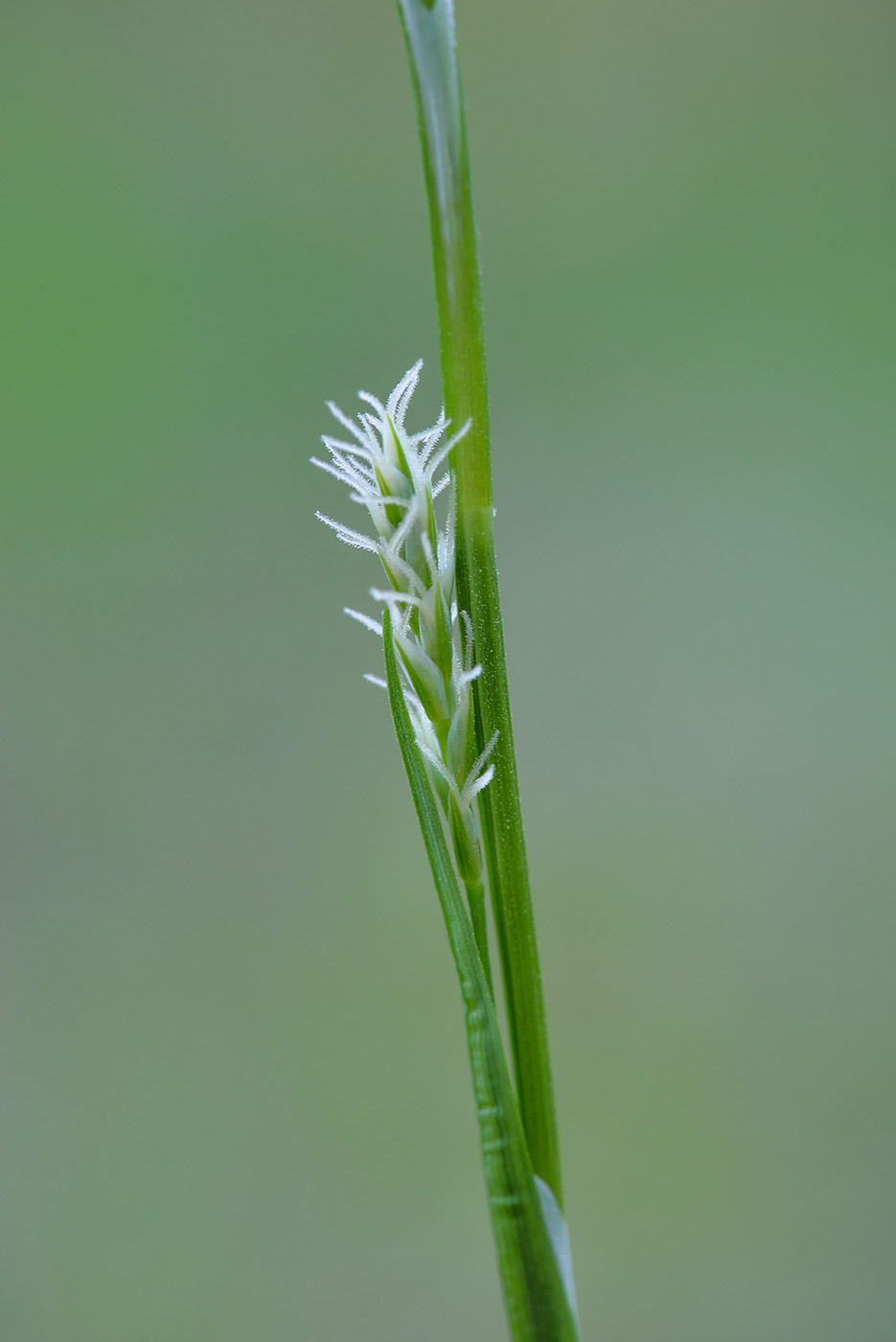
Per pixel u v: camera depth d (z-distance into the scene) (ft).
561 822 1.47
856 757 1.50
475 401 0.51
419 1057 1.40
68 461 1.53
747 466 1.58
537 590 1.53
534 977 0.52
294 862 1.46
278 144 1.60
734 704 1.52
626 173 1.62
